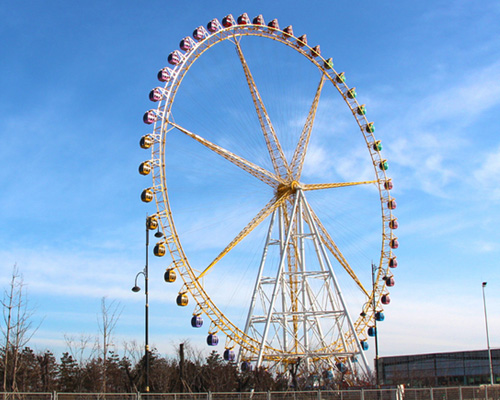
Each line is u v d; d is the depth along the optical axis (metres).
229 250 79.62
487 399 57.06
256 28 86.94
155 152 75.62
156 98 75.56
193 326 76.19
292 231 87.44
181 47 79.50
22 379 66.19
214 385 68.75
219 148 78.56
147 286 55.47
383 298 93.44
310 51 91.75
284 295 82.56
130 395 43.06
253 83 86.88
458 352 123.81
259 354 78.62
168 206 75.50
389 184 95.44
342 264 91.25
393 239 95.19
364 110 94.19
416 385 114.56
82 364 87.88
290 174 85.81
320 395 47.59
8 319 58.88
